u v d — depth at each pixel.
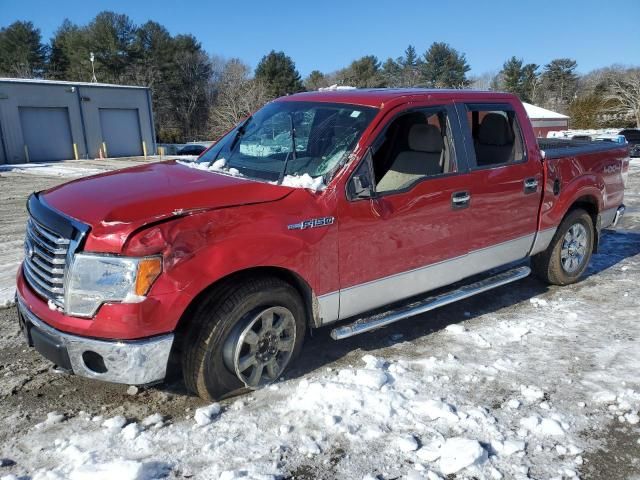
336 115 4.11
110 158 33.12
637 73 59.88
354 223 3.70
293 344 3.66
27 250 3.51
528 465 2.93
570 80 83.56
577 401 3.57
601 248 7.56
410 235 4.05
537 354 4.25
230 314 3.28
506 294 5.61
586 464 2.96
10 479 2.68
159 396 3.54
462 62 81.25
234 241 3.18
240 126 4.74
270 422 3.24
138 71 61.94
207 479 2.75
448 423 3.27
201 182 3.60
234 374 3.43
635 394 3.63
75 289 2.98
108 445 3.02
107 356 2.98
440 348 4.31
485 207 4.56
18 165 26.77
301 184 3.63
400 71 87.88
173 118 66.06
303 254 3.47
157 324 3.00
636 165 20.38
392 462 2.92
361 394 3.52
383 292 4.03
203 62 67.25
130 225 2.96
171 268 2.99
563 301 5.43
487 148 4.86
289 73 63.19
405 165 4.51
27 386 3.66
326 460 2.92
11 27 64.38
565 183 5.37
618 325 4.84
